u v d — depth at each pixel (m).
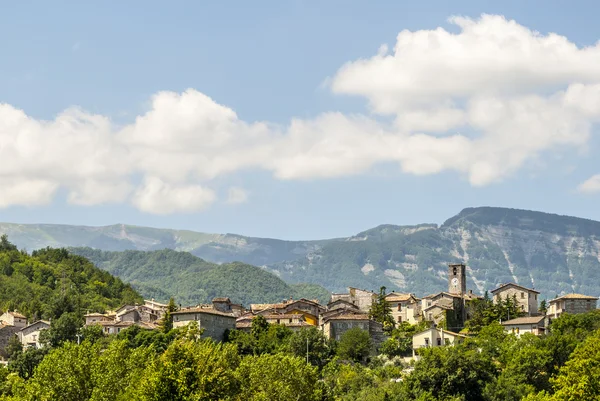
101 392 167.12
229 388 162.75
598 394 169.88
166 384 157.00
